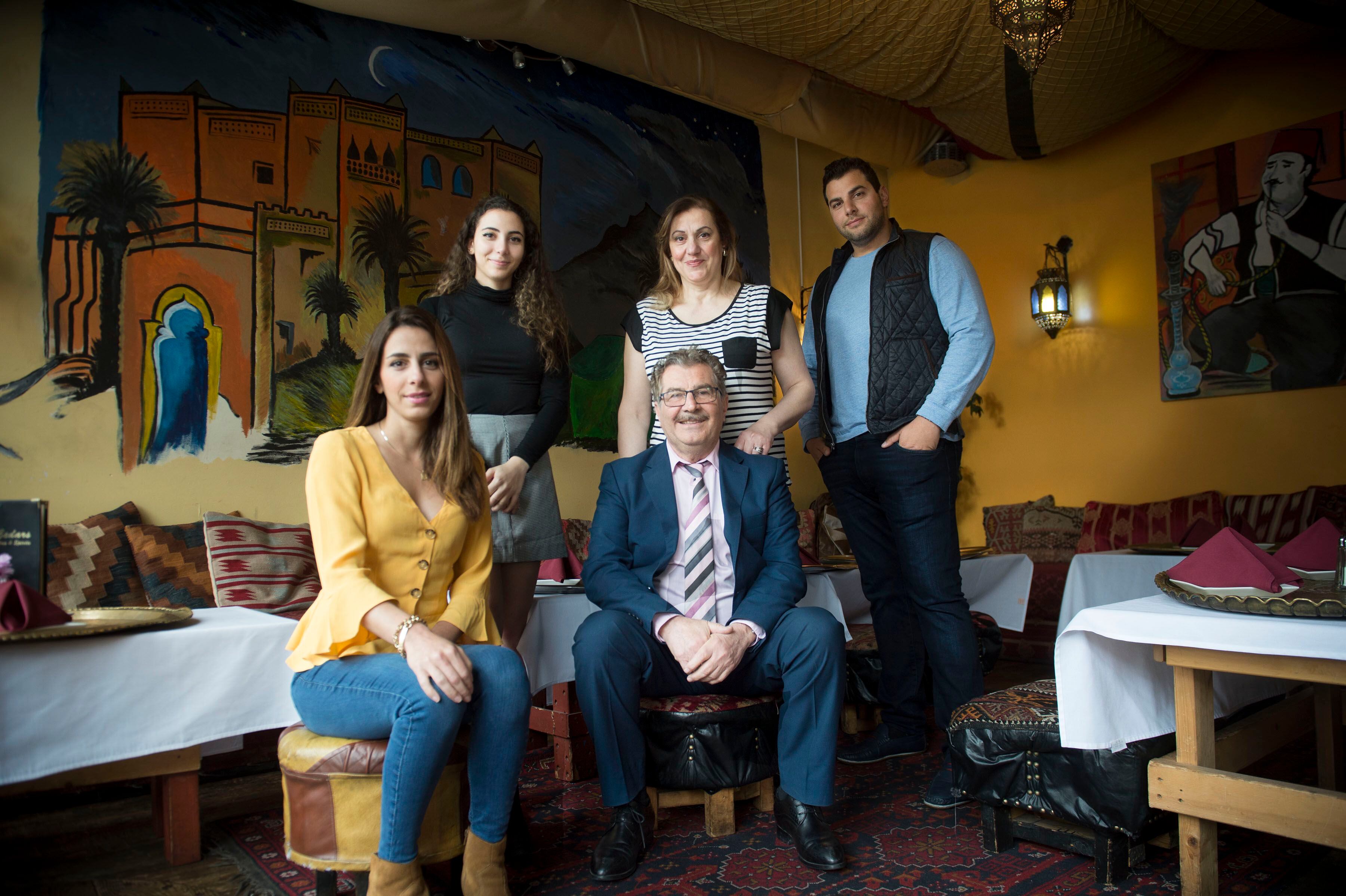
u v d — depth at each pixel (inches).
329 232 160.1
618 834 82.0
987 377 258.5
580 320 195.8
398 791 64.1
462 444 78.0
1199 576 76.4
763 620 88.3
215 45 150.0
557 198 193.6
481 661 69.5
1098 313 235.8
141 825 97.8
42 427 132.0
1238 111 213.3
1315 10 176.2
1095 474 235.5
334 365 159.0
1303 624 62.5
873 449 113.3
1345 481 195.2
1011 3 142.4
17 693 64.7
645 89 213.8
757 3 162.2
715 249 105.0
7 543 69.1
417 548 74.3
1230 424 213.0
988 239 257.8
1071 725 73.2
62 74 136.0
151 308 141.8
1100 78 193.9
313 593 138.9
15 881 80.8
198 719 73.1
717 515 96.0
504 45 186.4
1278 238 205.6
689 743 88.7
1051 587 203.8
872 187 118.6
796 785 84.1
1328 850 82.4
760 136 240.1
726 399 101.6
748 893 76.0
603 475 100.6
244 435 149.0
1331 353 197.0
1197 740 71.9
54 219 134.4
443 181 175.5
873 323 115.0
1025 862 82.1
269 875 82.0
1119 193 232.7
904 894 75.3
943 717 106.0
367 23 167.8
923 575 108.8
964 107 209.0
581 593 109.1
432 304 95.8
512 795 70.7
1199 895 71.1
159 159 143.6
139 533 133.6
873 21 171.9
